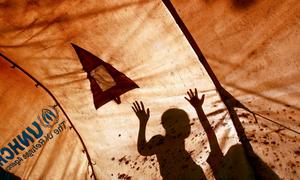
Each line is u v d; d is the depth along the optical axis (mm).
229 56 2643
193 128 2822
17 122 2436
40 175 2615
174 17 2473
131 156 2797
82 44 2400
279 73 2553
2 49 2223
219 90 2822
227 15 2451
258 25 2434
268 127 2688
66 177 2713
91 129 2695
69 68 2455
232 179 2660
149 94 2732
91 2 2262
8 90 2350
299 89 2508
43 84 2434
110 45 2463
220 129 2807
